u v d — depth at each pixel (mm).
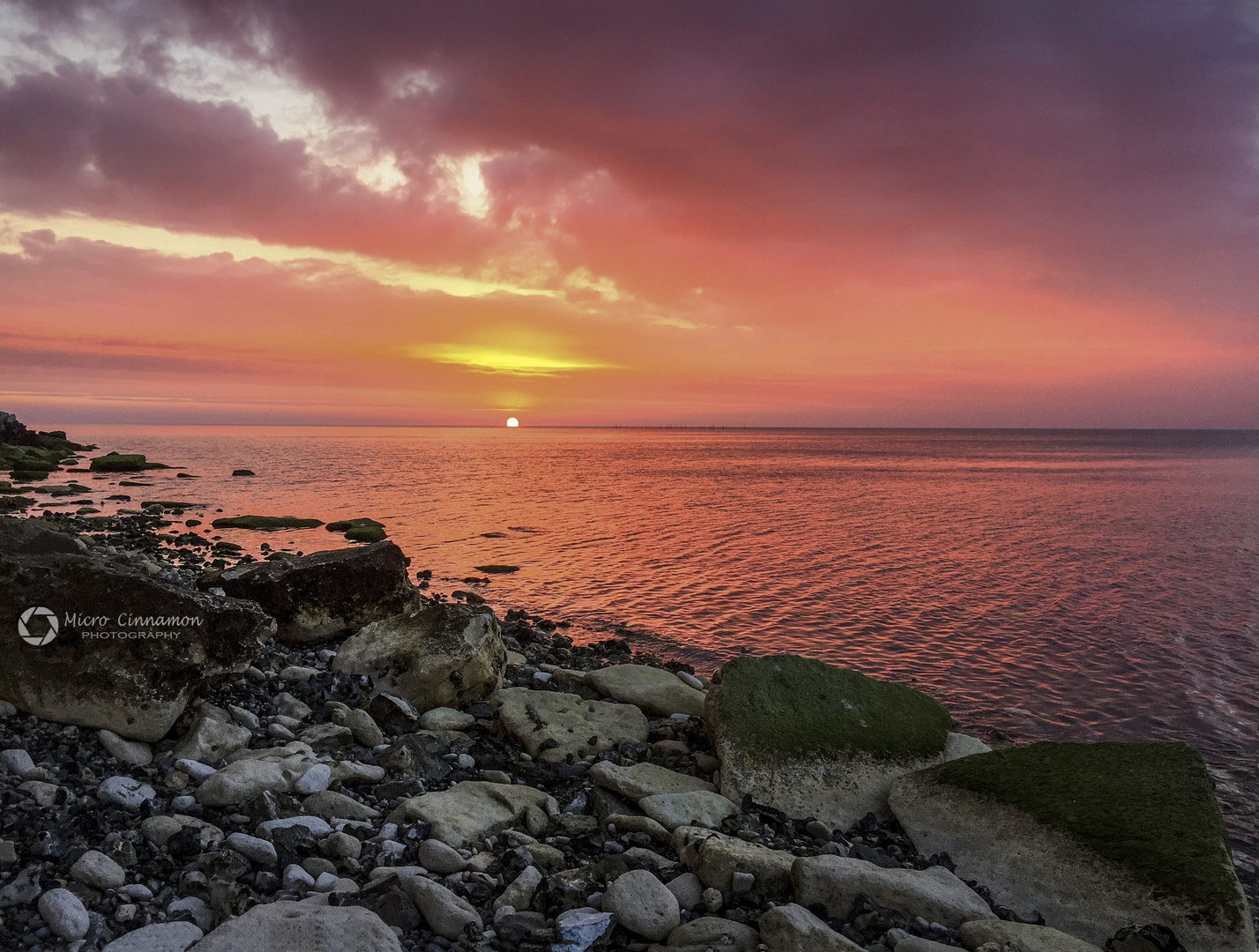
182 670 3287
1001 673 6129
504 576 9633
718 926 2533
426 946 2393
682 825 3127
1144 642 6992
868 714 3904
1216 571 10422
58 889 2361
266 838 2686
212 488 19906
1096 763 3326
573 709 4113
